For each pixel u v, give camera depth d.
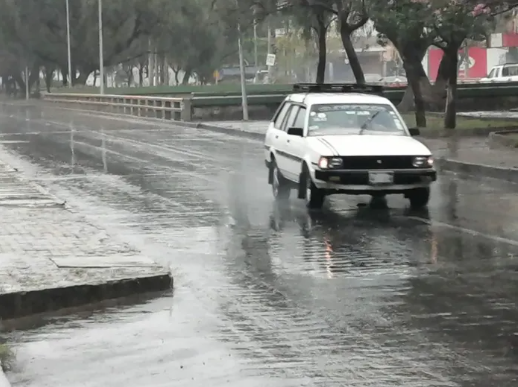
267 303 9.85
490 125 36.16
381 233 14.20
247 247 13.16
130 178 22.58
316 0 43.41
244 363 7.76
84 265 11.07
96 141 36.34
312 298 10.03
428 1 27.67
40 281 10.15
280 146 18.14
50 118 57.94
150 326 9.05
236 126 43.22
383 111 17.55
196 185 21.00
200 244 13.46
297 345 8.26
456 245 13.12
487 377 7.28
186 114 50.00
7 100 101.25
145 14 85.56
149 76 113.69
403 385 7.11
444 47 33.84
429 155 16.03
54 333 8.88
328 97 17.86
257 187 20.50
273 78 109.69
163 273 10.61
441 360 7.73
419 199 16.66
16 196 18.25
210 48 89.75
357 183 15.81
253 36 90.62
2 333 8.93
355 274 11.25
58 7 88.94
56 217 15.28
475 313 9.31
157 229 14.80
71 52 91.38
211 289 10.57
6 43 91.75
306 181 16.58
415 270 11.45
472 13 27.09
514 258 12.12
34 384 7.33
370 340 8.38
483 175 22.86
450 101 34.12
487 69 91.25
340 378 7.31
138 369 7.68
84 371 7.65
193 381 7.33
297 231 14.49
